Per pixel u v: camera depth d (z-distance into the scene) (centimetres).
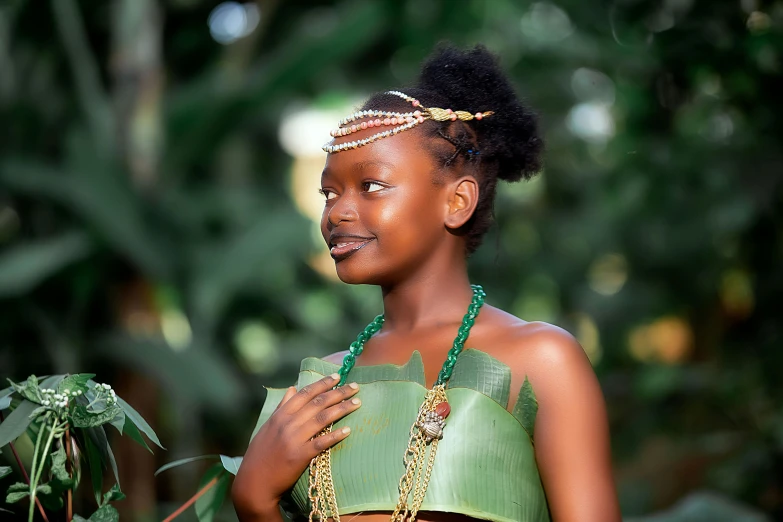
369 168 329
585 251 1822
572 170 1917
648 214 1159
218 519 527
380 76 1588
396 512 301
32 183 1030
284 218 1160
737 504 786
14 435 314
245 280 1120
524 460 312
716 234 1073
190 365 1022
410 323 343
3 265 1012
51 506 330
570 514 306
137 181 1109
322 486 315
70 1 1105
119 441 1039
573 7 1076
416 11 1454
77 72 1120
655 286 1454
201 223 1160
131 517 1030
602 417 318
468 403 310
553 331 325
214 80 1147
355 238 331
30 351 1097
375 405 318
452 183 341
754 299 1004
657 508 1094
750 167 946
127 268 1095
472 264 1731
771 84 769
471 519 307
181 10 1298
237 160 1461
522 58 1606
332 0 1345
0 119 1120
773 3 726
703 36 741
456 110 348
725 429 1159
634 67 996
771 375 983
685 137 993
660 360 1561
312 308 1662
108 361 1098
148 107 1130
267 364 1441
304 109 1633
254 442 328
